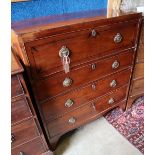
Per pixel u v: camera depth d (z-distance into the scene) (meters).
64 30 0.83
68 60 0.92
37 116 1.00
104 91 1.27
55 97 1.04
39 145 1.08
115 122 1.52
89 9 1.33
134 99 1.57
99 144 1.36
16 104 0.83
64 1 1.20
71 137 1.42
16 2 1.04
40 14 1.16
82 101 1.19
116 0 1.17
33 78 0.89
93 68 1.07
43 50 0.83
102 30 0.94
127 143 1.35
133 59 1.24
